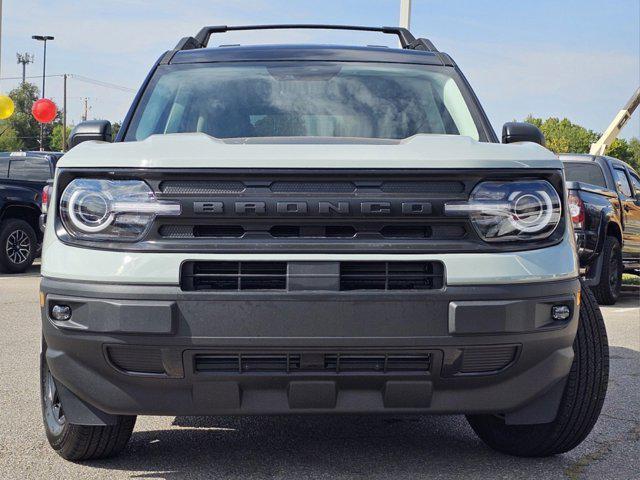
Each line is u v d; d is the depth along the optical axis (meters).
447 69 4.70
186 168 3.30
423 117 4.34
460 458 4.04
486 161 3.37
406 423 4.71
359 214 3.29
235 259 3.26
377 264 3.30
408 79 4.56
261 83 4.49
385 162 3.32
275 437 4.40
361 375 3.33
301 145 3.42
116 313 3.27
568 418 3.78
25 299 10.58
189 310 3.25
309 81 4.50
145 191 3.32
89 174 3.39
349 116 4.32
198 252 3.28
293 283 3.26
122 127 4.31
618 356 7.04
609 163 11.75
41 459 4.02
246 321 3.25
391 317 3.27
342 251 3.27
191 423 4.69
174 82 4.53
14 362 6.47
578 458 4.07
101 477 3.75
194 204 3.29
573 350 3.71
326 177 3.30
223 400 3.37
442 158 3.35
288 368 3.32
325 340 3.26
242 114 4.31
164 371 3.34
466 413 3.49
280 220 3.29
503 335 3.32
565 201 3.50
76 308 3.35
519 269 3.34
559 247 3.44
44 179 15.16
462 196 3.35
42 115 22.53
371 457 4.05
